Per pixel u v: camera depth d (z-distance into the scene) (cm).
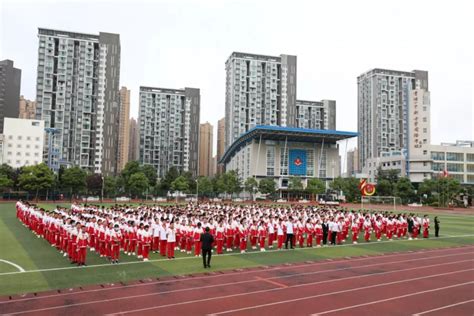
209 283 1591
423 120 12362
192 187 12131
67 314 1181
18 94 19938
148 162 17350
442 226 4566
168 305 1284
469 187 10775
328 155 13788
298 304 1316
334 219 2947
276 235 2836
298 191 12519
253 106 15600
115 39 14150
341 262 2114
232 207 4409
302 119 18100
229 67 16175
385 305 1320
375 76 17188
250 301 1342
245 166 13712
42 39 13112
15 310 1216
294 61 16162
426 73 17612
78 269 1834
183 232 2433
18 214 4384
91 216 2592
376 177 12762
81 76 13600
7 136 11556
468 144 13375
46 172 8494
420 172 12125
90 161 13662
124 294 1407
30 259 2073
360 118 18275
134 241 2262
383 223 3341
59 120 13200
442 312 1251
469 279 1723
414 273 1841
